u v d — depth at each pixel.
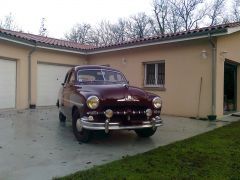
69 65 15.11
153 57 12.39
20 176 4.33
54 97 14.56
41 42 13.13
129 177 4.20
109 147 6.13
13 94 12.51
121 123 6.14
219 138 6.90
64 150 5.83
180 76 11.34
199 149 5.83
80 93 6.47
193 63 10.89
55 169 4.65
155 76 12.58
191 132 7.82
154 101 6.50
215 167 4.73
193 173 4.43
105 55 14.77
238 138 6.89
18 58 12.54
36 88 13.59
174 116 11.23
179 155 5.39
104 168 4.61
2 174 4.41
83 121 6.11
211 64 10.34
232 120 10.00
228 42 11.11
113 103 6.08
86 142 6.49
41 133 7.43
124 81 7.81
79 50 14.91
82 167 4.77
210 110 10.34
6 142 6.39
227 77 12.02
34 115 10.66
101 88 6.45
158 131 7.98
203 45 10.58
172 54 11.64
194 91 10.85
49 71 14.30
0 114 10.75
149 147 6.16
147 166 4.73
